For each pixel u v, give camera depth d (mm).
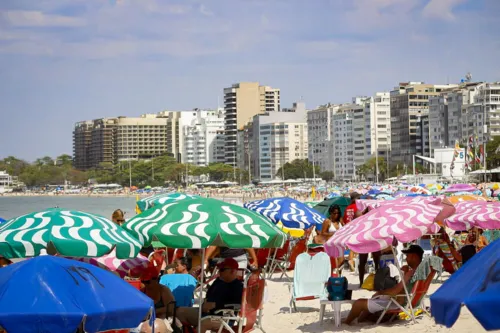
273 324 16688
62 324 8422
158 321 13289
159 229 12773
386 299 15828
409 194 43812
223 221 12922
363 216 15289
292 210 22906
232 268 13727
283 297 20703
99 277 9258
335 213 22984
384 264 19031
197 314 13945
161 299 14453
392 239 14352
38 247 11883
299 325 16438
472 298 7637
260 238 12797
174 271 18422
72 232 12188
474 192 57844
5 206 184875
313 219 22703
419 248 16188
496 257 8008
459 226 19281
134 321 9055
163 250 22656
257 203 23609
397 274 17891
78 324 8461
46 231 12117
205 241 12570
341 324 16156
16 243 11844
